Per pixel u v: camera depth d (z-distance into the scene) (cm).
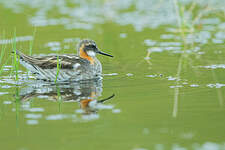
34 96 1278
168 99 1221
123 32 2206
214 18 2395
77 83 1451
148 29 2266
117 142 931
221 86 1340
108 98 1245
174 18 2467
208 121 1045
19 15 2528
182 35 2131
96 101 1220
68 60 1541
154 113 1109
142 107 1158
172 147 905
